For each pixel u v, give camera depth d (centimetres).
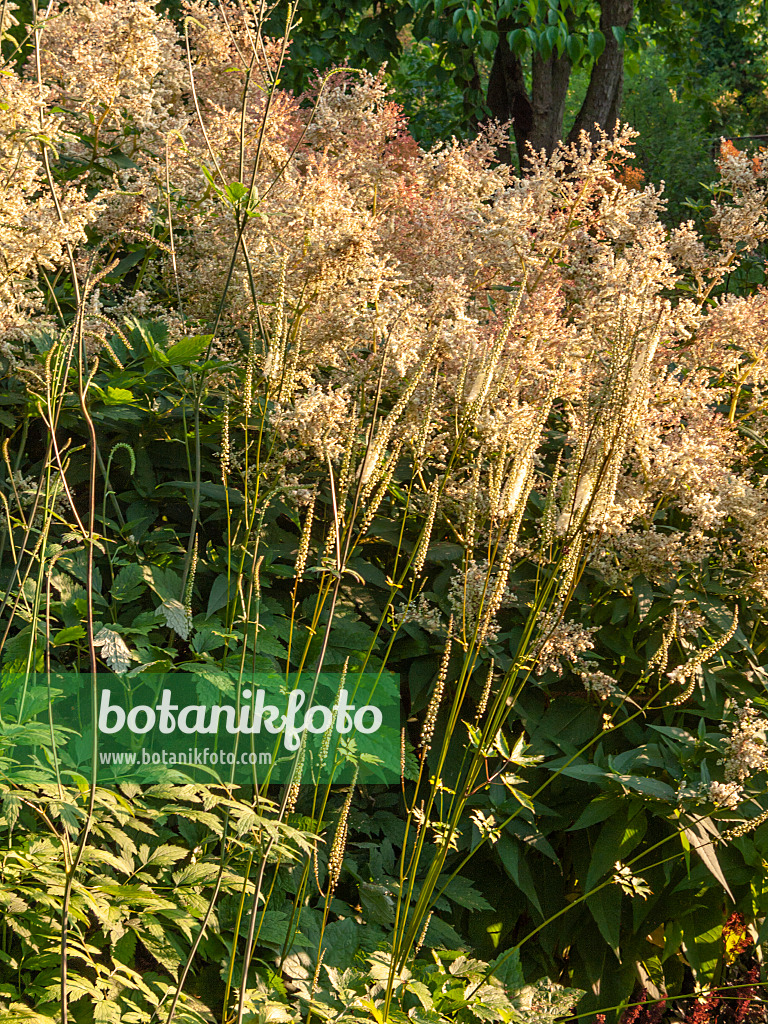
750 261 421
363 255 257
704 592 282
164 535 267
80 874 208
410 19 802
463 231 320
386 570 293
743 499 269
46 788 191
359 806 271
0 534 246
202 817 203
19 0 385
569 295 333
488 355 204
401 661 287
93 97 305
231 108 355
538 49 693
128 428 283
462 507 271
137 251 322
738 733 229
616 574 271
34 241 231
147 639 235
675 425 299
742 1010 276
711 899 266
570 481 194
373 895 245
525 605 276
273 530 275
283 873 241
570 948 279
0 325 236
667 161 1246
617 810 256
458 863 267
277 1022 198
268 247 272
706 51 1727
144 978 203
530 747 270
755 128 1515
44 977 190
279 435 254
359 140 333
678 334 302
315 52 757
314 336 264
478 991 223
